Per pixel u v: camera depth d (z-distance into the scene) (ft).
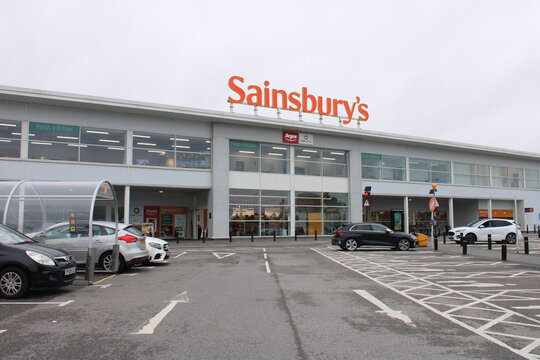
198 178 100.99
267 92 108.47
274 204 110.01
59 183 39.11
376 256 63.36
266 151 110.73
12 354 17.04
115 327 21.36
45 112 85.46
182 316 23.85
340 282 37.24
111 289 33.12
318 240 104.99
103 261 42.50
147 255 46.19
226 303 27.61
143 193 109.91
